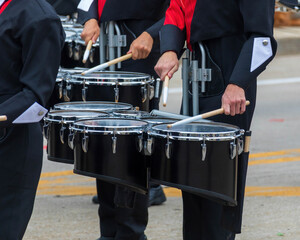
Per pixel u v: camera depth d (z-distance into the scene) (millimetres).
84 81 9516
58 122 8391
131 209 9367
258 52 7734
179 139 7227
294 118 21016
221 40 8102
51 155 8547
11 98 6973
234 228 8031
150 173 7566
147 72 10648
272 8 7879
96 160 7559
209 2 8047
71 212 11914
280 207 12102
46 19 7055
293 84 27922
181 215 11656
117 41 10641
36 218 11547
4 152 7242
